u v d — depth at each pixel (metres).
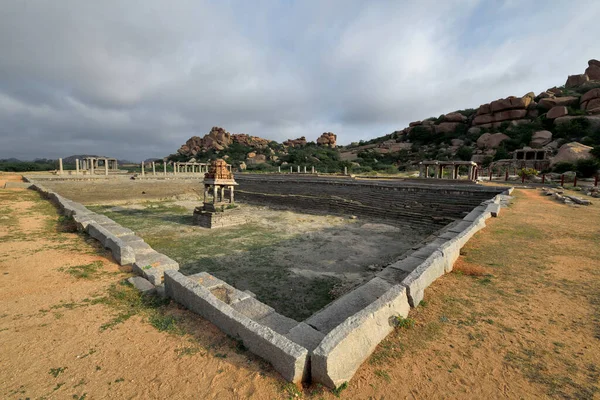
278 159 85.81
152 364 3.96
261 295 10.12
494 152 56.06
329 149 96.50
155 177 43.53
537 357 3.96
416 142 79.12
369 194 27.50
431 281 6.32
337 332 3.88
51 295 6.07
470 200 21.47
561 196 18.42
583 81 69.56
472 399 3.29
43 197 19.64
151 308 5.70
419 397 3.33
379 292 6.57
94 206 30.25
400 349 4.17
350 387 3.48
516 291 5.96
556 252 8.30
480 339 4.38
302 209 29.31
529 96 64.62
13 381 3.59
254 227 20.97
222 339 4.55
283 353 3.68
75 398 3.33
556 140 50.41
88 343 4.45
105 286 6.67
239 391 3.44
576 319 4.91
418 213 22.19
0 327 4.81
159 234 18.77
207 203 22.33
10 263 7.70
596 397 3.24
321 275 11.89
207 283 6.68
